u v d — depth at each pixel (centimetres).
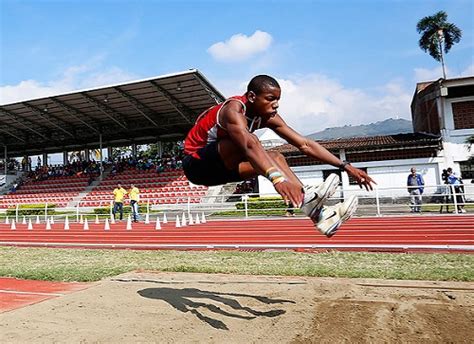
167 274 666
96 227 1720
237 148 275
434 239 938
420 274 574
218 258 809
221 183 307
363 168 2394
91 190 3200
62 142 3691
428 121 2700
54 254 964
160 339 353
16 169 4084
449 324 359
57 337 368
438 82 2314
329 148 2436
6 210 2858
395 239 960
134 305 471
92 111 2928
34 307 474
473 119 2338
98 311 450
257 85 275
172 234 1307
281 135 329
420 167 2334
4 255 975
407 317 382
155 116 2992
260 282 575
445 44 2889
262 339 343
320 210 271
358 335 339
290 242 991
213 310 439
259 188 2481
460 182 2022
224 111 272
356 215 1623
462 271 587
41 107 2823
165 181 3047
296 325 372
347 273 598
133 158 3531
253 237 1130
